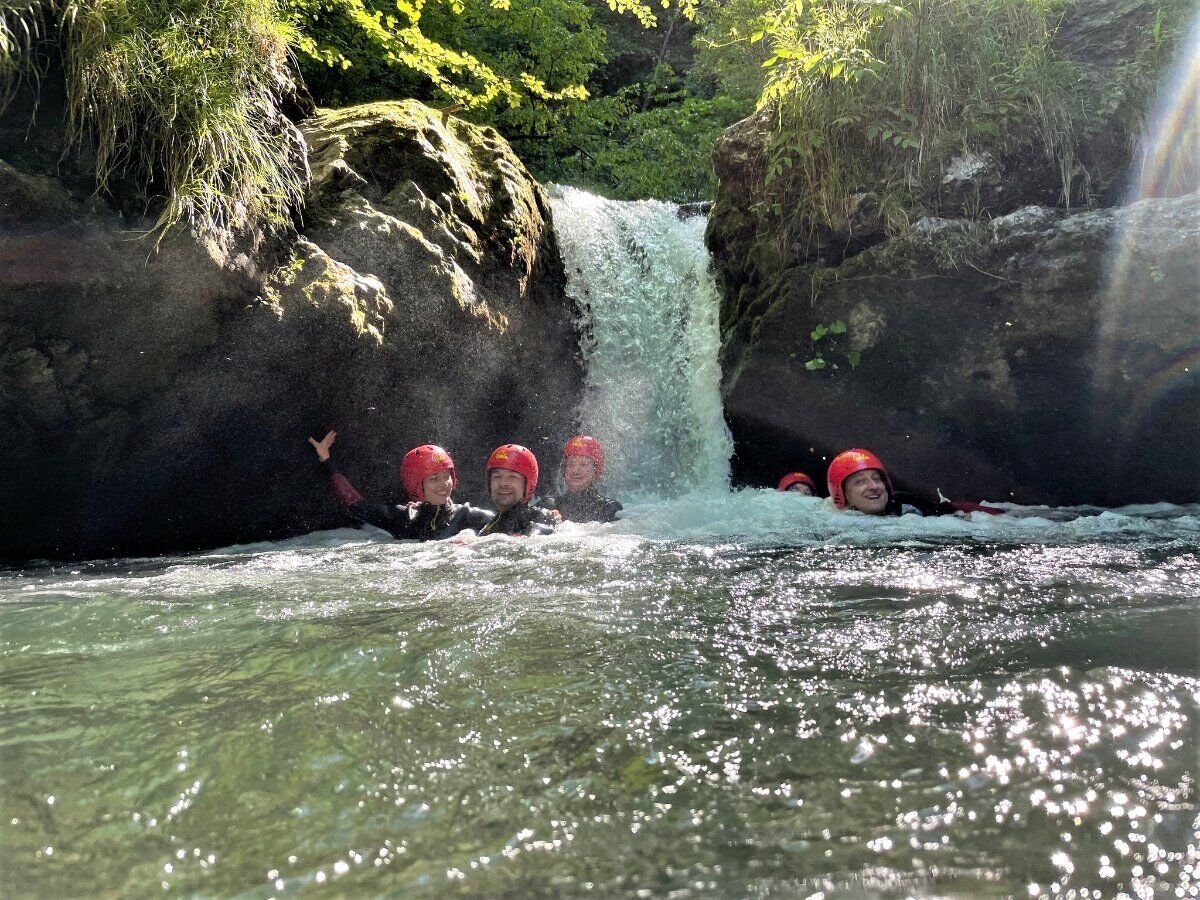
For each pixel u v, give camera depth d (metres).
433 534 5.32
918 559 3.42
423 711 1.73
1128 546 3.75
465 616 2.50
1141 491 6.07
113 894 1.13
